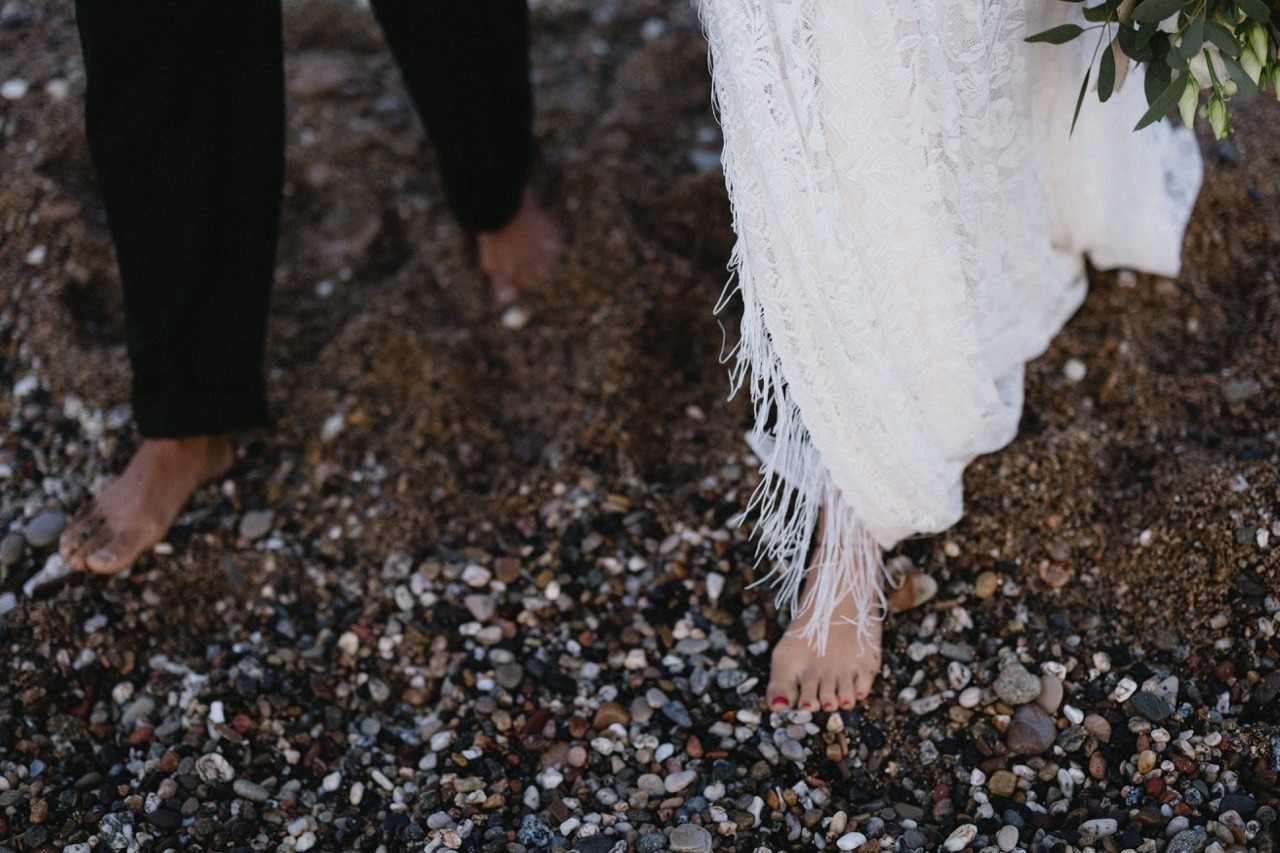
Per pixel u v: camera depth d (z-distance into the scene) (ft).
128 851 5.30
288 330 7.48
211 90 5.33
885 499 5.27
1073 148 5.78
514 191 7.32
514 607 6.22
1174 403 6.45
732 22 4.25
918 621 5.92
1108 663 5.67
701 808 5.35
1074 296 6.56
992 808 5.26
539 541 6.47
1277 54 4.73
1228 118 4.78
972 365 5.25
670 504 6.52
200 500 6.64
